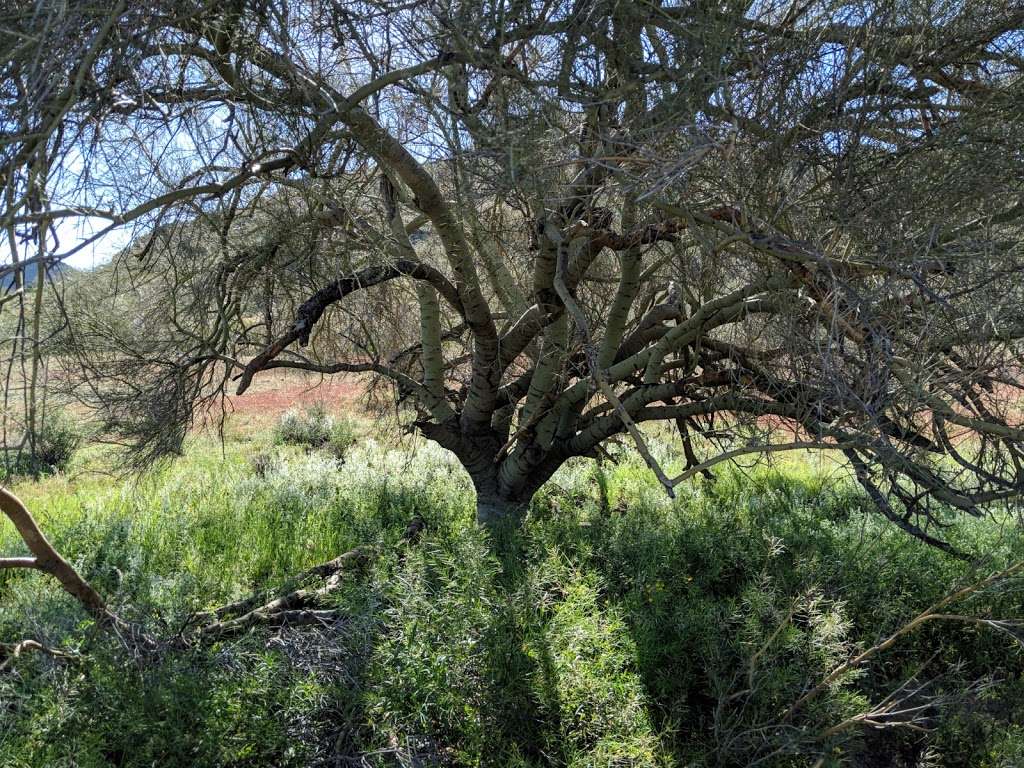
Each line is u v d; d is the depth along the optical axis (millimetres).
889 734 3730
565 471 8328
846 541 5039
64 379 4434
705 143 2422
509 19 2811
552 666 3094
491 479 6117
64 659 3270
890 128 3152
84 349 4250
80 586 3541
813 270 2902
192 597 4309
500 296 5855
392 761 3002
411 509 6781
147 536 5672
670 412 5293
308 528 6172
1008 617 4125
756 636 3455
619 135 2822
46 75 1972
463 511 6773
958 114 3156
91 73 2105
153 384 4746
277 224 4363
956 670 3625
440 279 4832
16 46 1901
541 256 4473
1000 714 3482
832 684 3184
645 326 5781
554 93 2969
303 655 3459
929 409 3016
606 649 3291
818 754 2965
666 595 4059
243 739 2861
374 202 4594
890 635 4094
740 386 4406
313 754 2916
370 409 7699
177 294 4758
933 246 2875
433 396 5684
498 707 3010
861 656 3195
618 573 4578
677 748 3127
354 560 4961
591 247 4258
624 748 2848
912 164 3016
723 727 3172
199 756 2762
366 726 3066
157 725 2773
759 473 7957
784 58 2885
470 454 5934
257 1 2518
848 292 2768
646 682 3389
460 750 3039
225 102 2832
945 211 2902
